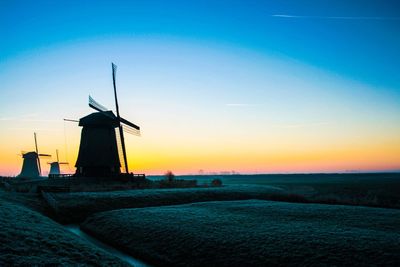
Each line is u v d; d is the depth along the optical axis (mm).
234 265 14594
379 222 21297
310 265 13445
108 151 47906
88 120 47969
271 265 14039
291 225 20297
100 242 20906
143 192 38281
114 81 51469
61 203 30156
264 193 44438
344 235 16953
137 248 18453
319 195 44125
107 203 31797
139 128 56094
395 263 12789
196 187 50344
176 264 15727
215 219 22844
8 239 14242
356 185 73812
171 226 20859
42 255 13180
